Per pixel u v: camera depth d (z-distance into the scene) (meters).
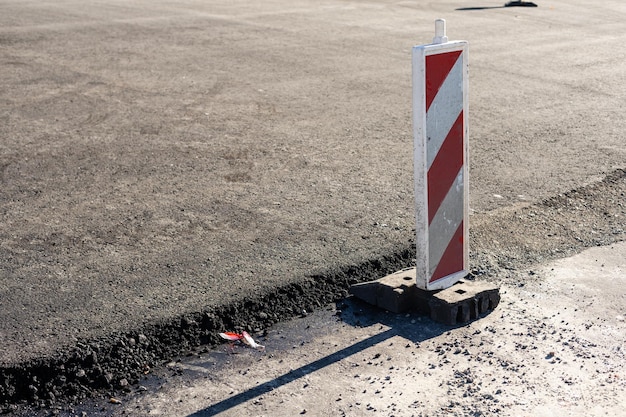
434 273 5.41
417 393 4.51
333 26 19.42
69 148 9.16
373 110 11.22
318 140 9.61
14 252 6.28
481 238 6.63
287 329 5.24
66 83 12.68
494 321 5.31
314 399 4.46
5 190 7.73
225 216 7.06
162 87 12.51
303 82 13.05
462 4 24.41
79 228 6.79
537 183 8.02
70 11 21.25
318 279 5.82
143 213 7.14
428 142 5.15
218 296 5.49
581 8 24.09
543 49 16.66
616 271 6.07
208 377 4.69
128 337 4.97
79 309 5.30
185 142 9.46
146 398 4.49
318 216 7.05
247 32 18.22
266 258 6.13
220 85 12.73
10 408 4.41
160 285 5.67
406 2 24.42
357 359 4.87
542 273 6.03
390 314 5.42
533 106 11.51
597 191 7.86
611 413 4.32
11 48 15.68
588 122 10.62
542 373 4.71
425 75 5.04
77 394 4.54
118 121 10.41
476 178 8.14
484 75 13.77
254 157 8.87
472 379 4.64
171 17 20.34
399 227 6.80
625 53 16.33
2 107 11.06
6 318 5.17
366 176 8.23
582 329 5.20
